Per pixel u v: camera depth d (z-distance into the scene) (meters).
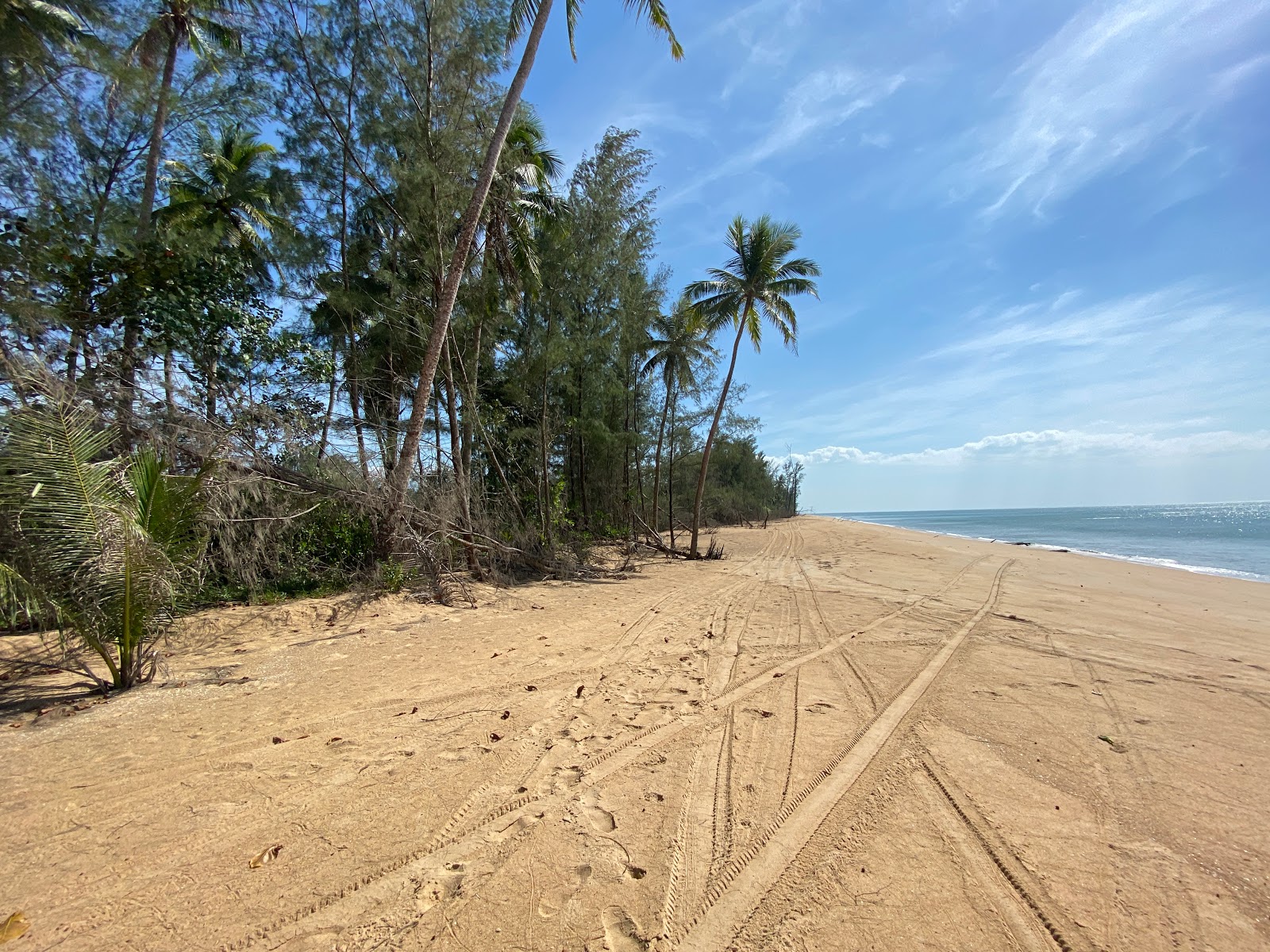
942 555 18.47
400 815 3.08
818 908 2.41
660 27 10.08
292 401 9.80
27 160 7.44
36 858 2.67
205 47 10.17
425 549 9.38
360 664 5.88
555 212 12.74
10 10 6.48
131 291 7.48
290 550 8.75
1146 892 2.53
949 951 2.18
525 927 2.28
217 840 2.83
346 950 2.14
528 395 14.21
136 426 7.13
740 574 13.57
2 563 4.29
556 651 6.44
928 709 4.70
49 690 4.93
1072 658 6.28
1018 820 3.08
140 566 4.74
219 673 5.53
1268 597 11.62
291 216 11.95
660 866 2.68
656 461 22.48
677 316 21.42
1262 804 3.27
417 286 11.45
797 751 3.91
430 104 10.18
